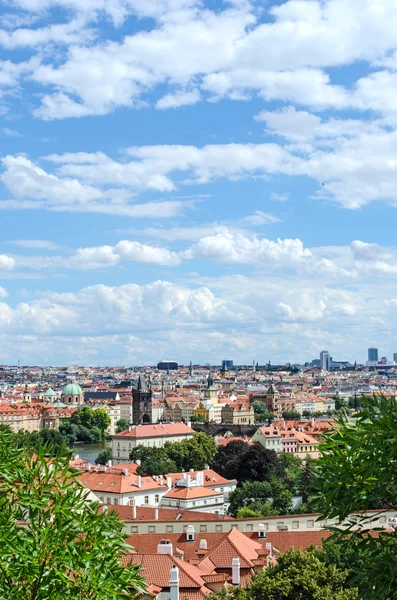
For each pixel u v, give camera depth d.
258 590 107.56
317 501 57.28
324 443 59.03
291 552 112.06
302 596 104.62
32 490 58.72
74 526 57.78
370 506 57.31
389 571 53.66
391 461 55.16
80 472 61.06
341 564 109.81
